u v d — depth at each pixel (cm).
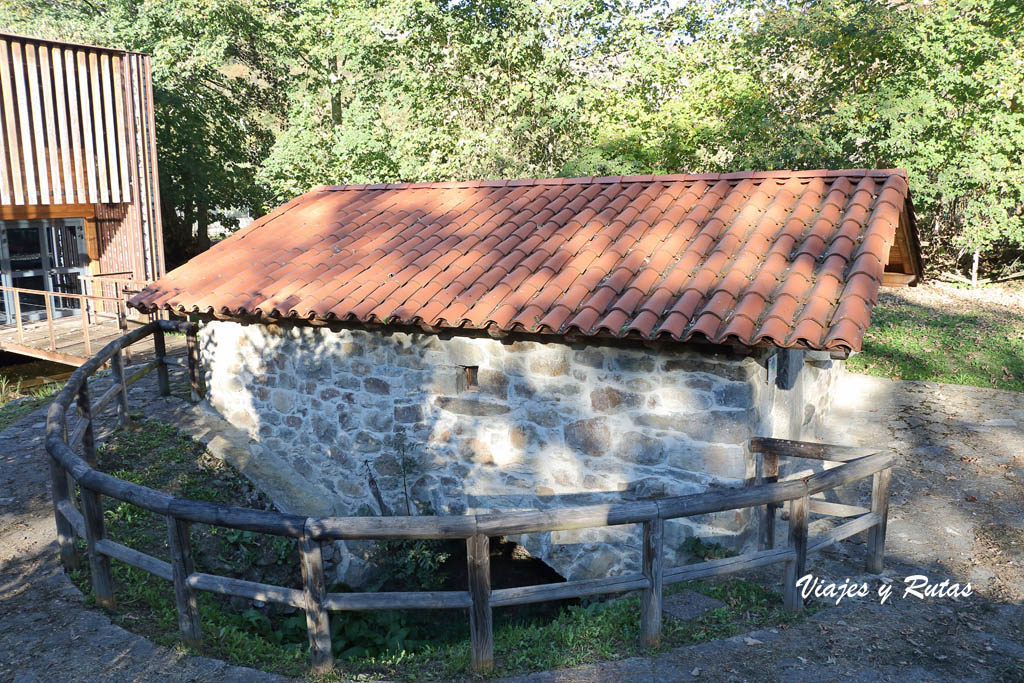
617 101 1642
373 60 1820
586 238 710
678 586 539
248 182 2155
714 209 709
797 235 623
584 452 651
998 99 1488
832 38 1512
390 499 762
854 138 1505
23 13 1950
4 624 478
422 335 718
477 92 1775
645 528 433
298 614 655
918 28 1495
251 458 805
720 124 1541
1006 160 1512
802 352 752
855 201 642
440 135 1762
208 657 442
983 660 439
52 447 516
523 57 1727
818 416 878
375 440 762
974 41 1481
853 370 1142
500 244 744
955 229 1755
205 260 910
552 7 1669
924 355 1192
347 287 736
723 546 598
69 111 1336
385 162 1842
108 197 1399
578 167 1548
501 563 775
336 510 787
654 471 620
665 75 1612
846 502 689
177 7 1836
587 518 413
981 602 511
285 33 1886
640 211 741
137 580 538
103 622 478
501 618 716
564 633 471
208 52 1848
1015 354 1174
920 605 505
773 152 1491
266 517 411
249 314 761
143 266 1450
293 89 1950
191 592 444
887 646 452
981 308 1526
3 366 1432
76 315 1530
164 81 1888
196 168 2019
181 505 425
